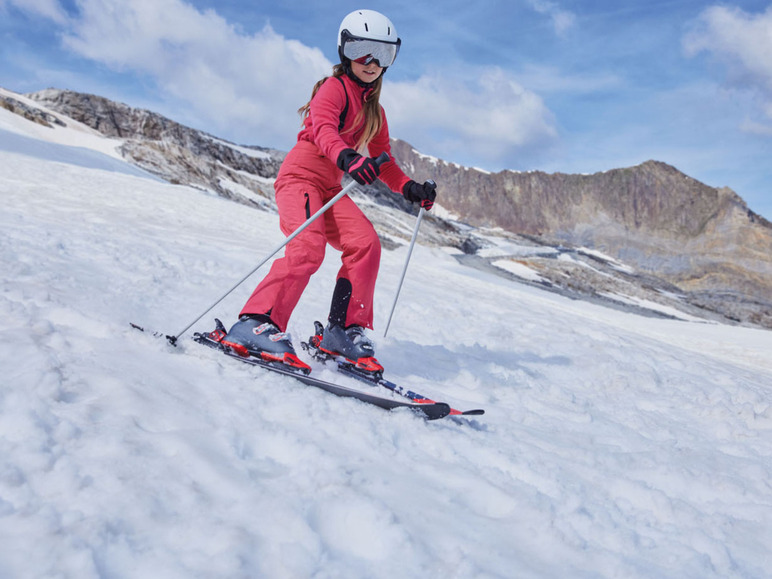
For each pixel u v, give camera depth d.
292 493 1.57
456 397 3.10
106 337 2.69
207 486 1.55
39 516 1.28
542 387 3.66
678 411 3.62
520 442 2.41
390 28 2.79
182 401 2.10
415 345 4.33
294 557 1.29
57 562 1.15
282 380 2.53
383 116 3.05
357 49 2.77
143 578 1.17
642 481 2.20
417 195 3.08
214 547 1.29
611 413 3.33
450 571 1.34
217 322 2.97
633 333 9.02
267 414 2.17
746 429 3.16
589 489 1.99
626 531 1.69
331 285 6.58
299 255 2.80
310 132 2.92
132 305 3.59
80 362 2.27
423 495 1.71
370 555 1.38
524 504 1.72
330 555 1.35
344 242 2.99
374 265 2.98
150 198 14.34
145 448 1.67
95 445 1.63
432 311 6.55
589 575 1.43
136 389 2.10
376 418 2.29
